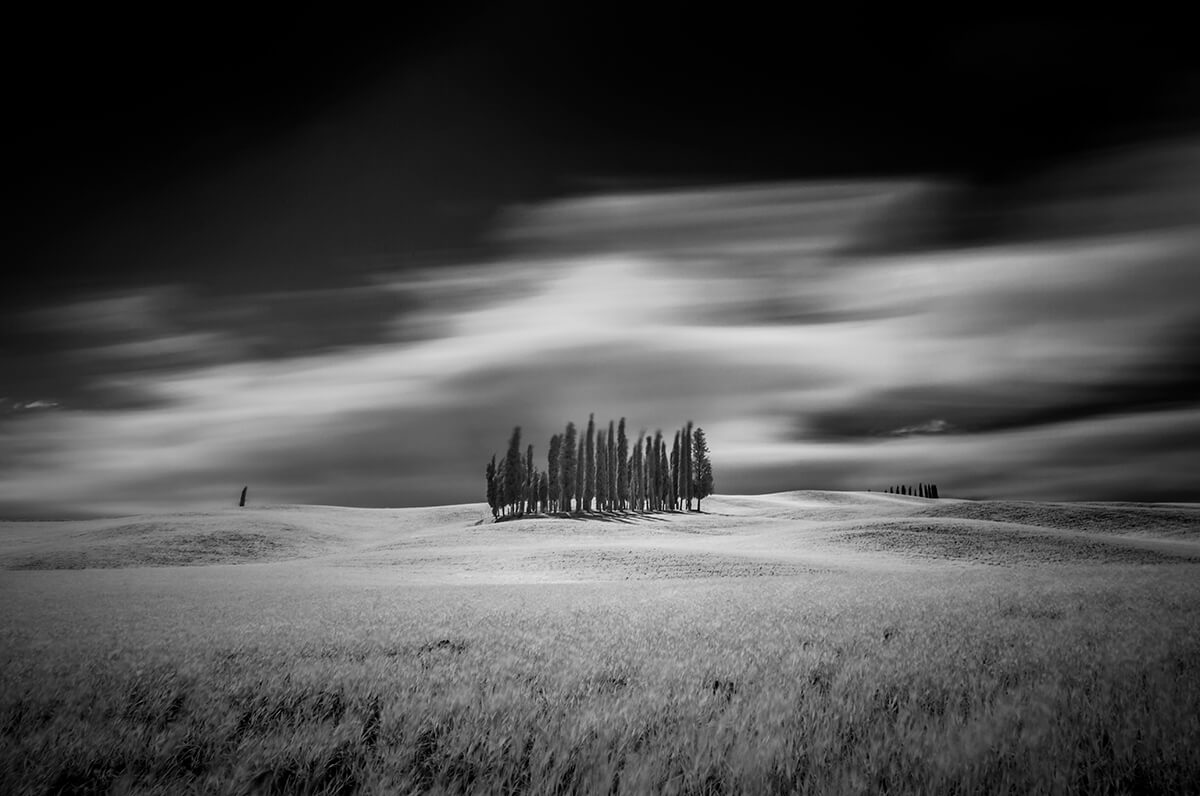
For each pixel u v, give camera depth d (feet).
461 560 180.14
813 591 77.20
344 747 17.74
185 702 22.21
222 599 75.20
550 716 19.38
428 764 16.38
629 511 389.80
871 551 198.59
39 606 66.33
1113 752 16.26
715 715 19.94
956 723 18.12
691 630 41.50
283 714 20.52
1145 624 38.24
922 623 42.63
